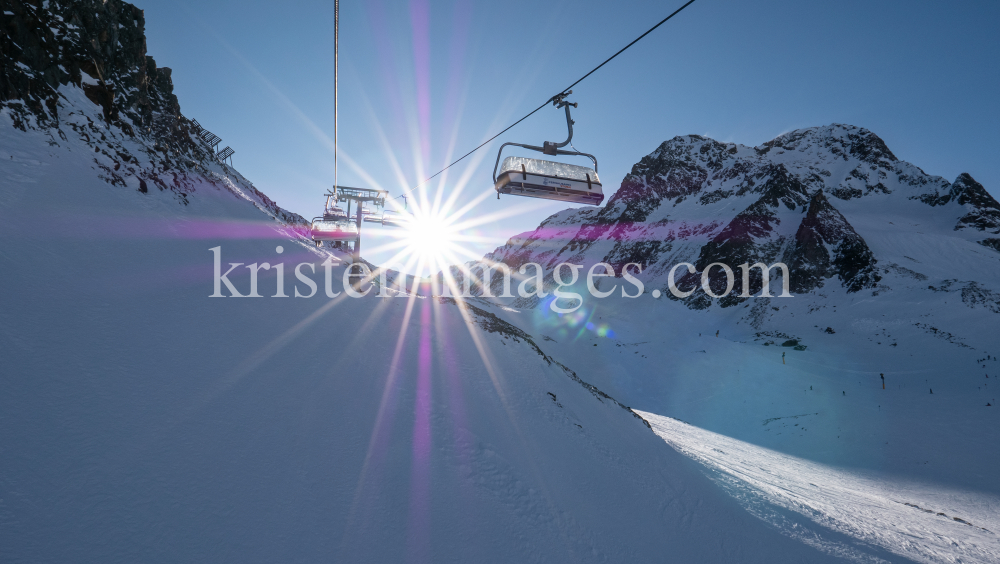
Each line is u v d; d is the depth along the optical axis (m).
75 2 18.72
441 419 9.96
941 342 83.50
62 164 12.06
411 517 6.92
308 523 5.98
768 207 175.00
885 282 117.44
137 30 24.05
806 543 12.88
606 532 9.01
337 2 9.38
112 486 5.15
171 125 25.38
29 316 7.01
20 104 12.51
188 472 5.81
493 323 18.84
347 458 7.54
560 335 98.25
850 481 35.09
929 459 42.34
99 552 4.43
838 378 75.25
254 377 8.35
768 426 56.56
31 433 5.25
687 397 67.50
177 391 7.09
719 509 12.88
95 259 9.60
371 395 9.66
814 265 134.62
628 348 87.50
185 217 14.70
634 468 12.91
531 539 7.68
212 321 9.52
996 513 28.72
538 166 11.03
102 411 6.05
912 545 15.75
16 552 4.07
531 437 11.44
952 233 185.50
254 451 6.69
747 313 124.00
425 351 13.34
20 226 9.09
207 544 5.05
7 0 13.92
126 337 7.70
